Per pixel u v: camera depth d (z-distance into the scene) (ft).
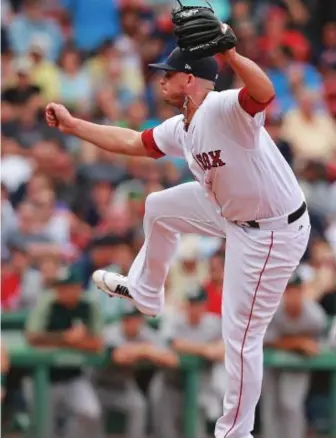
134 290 80.89
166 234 79.05
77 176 161.68
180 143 76.89
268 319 75.82
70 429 131.44
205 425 132.87
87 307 131.03
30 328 129.80
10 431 133.08
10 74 176.86
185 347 130.93
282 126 179.32
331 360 133.90
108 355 130.52
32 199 150.61
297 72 190.80
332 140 181.57
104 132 79.15
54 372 130.21
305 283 143.02
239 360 75.51
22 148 162.91
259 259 73.77
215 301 133.39
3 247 146.82
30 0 190.70
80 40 194.49
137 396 134.10
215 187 72.74
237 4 198.80
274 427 134.10
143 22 196.03
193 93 72.08
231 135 70.13
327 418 138.62
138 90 183.11
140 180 160.97
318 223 158.61
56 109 79.05
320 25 212.23
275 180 72.18
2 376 129.08
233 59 66.33
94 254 136.77
